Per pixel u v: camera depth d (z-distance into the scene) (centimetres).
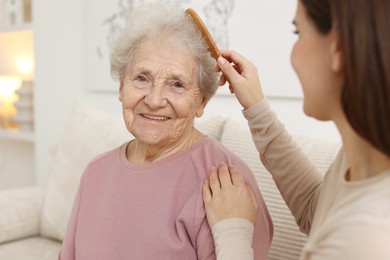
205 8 220
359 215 60
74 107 220
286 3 190
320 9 66
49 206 201
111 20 256
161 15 112
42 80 293
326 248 62
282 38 193
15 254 186
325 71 69
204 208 105
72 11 278
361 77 58
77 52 279
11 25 306
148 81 111
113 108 264
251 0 201
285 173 108
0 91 332
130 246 111
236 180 105
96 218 120
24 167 343
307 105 74
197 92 114
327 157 140
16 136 312
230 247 94
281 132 107
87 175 128
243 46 206
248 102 106
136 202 114
